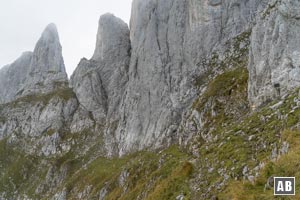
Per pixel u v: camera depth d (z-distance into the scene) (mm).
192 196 50844
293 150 37094
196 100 104938
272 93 71312
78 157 177750
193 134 89250
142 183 86375
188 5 140750
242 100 82250
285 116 51562
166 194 59219
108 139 167500
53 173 176375
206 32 131125
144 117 138750
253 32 83062
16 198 180000
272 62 73438
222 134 69188
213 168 54688
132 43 174125
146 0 159625
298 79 67312
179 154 85625
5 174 197625
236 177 44844
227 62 114562
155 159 96938
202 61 125938
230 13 130500
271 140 48188
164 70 137750
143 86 144750
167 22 146625
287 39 72812
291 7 75312
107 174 127125
